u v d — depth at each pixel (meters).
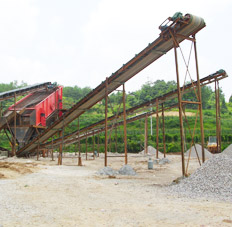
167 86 114.19
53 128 36.41
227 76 26.86
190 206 8.77
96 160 38.12
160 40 18.45
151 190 12.86
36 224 7.11
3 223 7.20
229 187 10.93
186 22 16.16
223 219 6.98
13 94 40.88
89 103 30.69
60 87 54.88
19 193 11.93
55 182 15.49
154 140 65.06
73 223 7.18
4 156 42.28
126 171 20.50
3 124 41.75
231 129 72.94
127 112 35.88
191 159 33.44
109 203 9.82
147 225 6.80
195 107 101.44
